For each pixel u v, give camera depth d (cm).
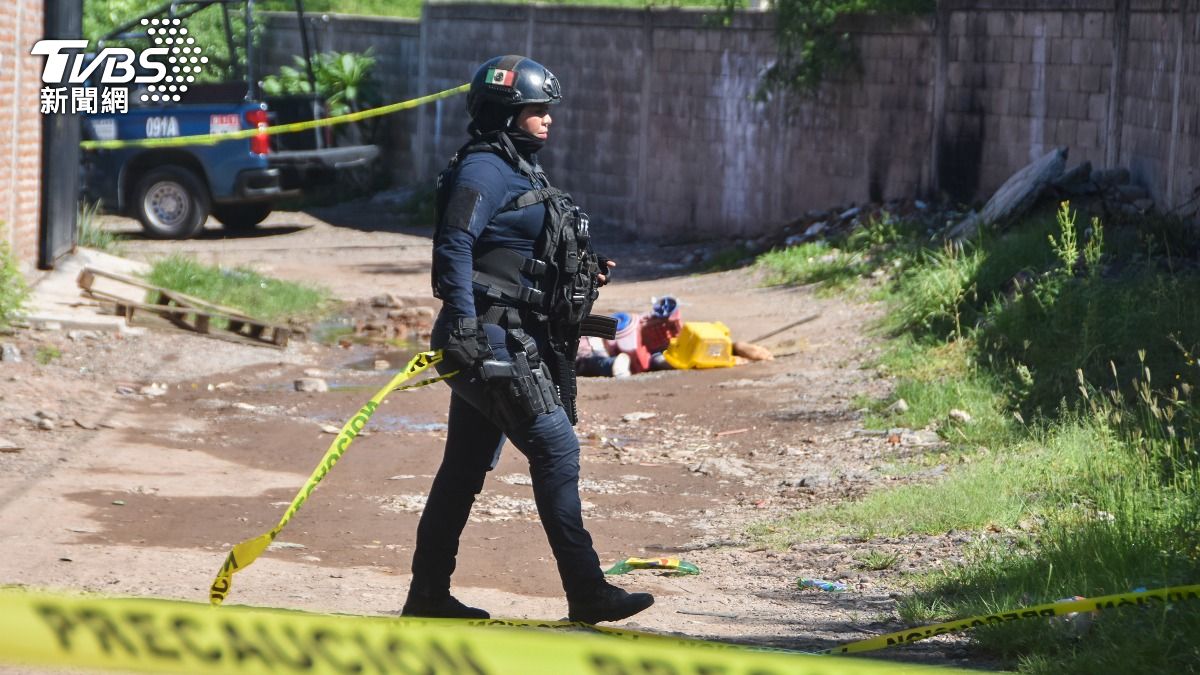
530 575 1875
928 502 2200
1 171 3947
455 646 548
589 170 7338
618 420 3188
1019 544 1877
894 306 4069
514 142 1417
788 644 1421
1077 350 2945
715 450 2858
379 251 6544
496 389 1347
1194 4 3819
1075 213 3488
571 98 7394
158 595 1569
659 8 6781
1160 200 4081
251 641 525
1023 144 5075
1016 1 5031
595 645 567
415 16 10038
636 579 1886
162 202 6706
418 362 1266
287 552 1942
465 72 7994
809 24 5762
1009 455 2486
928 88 5481
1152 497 1950
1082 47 4753
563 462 1381
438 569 1452
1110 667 1235
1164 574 1407
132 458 2536
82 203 5966
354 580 1773
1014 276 3659
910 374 3272
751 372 3669
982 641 1405
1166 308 3019
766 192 6306
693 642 1203
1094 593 1495
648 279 5700
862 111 5788
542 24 7494
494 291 1368
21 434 2608
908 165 5600
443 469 1450
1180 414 2459
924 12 5447
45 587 1559
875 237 5138
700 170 6650
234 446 2752
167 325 3947
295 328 4275
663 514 2352
